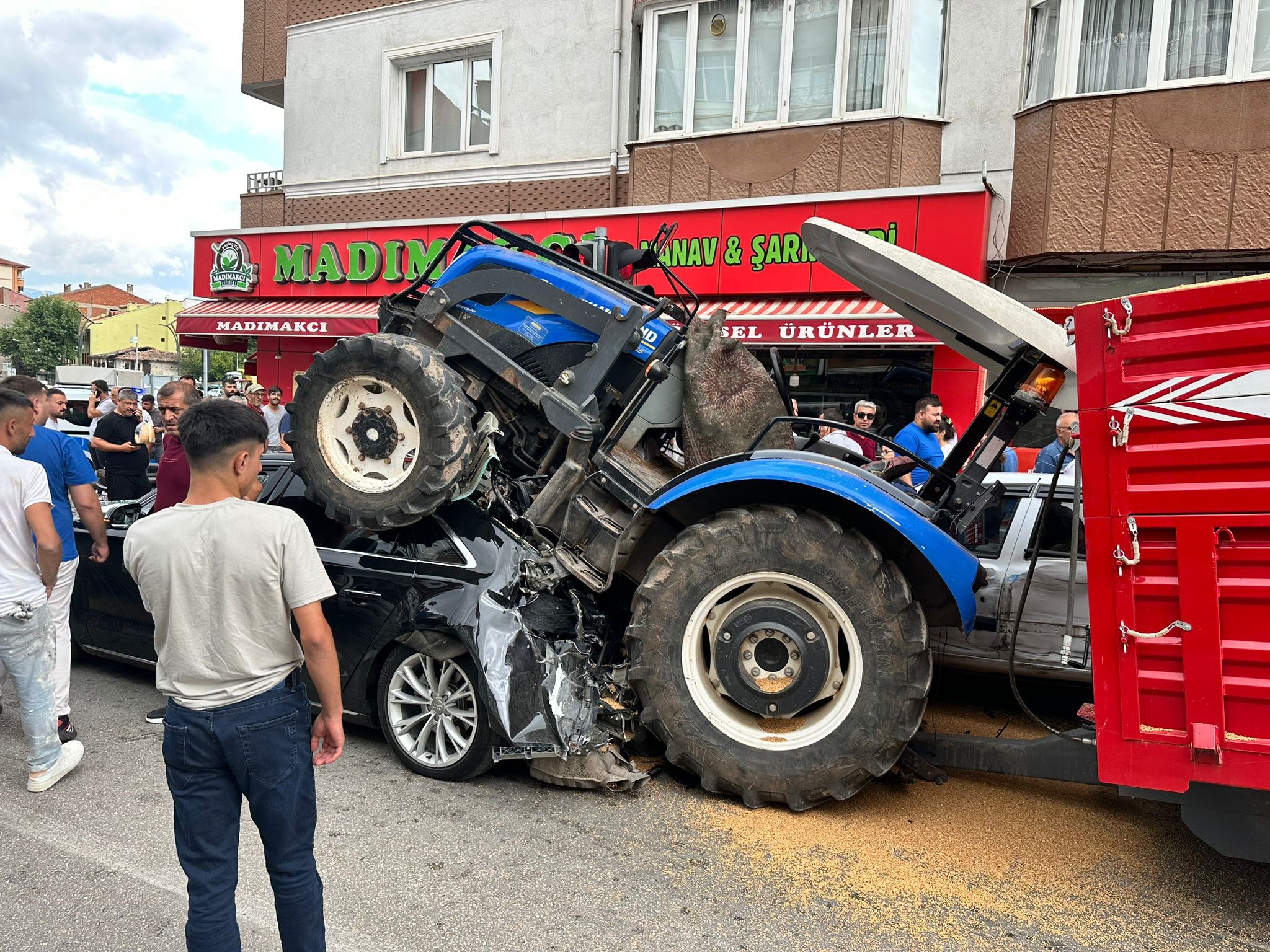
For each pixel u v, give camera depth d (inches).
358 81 546.3
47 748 145.7
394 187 539.5
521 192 499.8
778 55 416.2
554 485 169.2
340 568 165.5
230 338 579.2
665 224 426.9
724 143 424.8
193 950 85.4
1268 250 330.0
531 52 489.4
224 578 83.9
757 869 125.3
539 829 136.4
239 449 88.6
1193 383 106.2
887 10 390.0
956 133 395.2
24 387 175.2
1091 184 350.9
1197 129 333.1
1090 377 112.9
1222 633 106.8
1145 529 110.7
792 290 400.8
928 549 139.2
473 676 149.7
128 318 3243.1
